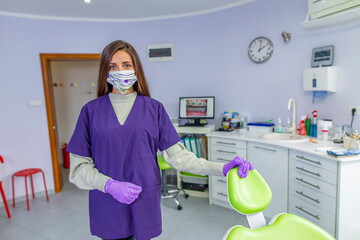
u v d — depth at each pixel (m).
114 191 0.95
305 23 2.25
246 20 2.89
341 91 2.27
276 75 2.75
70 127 4.65
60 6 2.76
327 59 2.30
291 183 2.10
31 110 3.08
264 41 2.77
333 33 2.28
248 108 3.01
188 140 2.93
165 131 1.14
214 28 3.12
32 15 2.99
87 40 3.25
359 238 1.83
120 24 3.34
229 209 2.67
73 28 3.18
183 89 3.39
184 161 1.12
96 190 1.08
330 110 2.37
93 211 1.10
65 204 2.94
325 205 1.81
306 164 1.94
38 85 3.09
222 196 2.67
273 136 2.55
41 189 3.21
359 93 2.14
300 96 2.59
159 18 3.32
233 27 2.99
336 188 1.71
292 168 2.08
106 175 1.06
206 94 3.28
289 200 2.14
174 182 3.59
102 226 1.09
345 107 2.25
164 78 3.45
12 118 2.99
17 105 3.00
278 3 2.64
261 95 2.89
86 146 1.08
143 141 1.08
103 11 3.00
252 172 1.05
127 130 1.05
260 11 2.78
